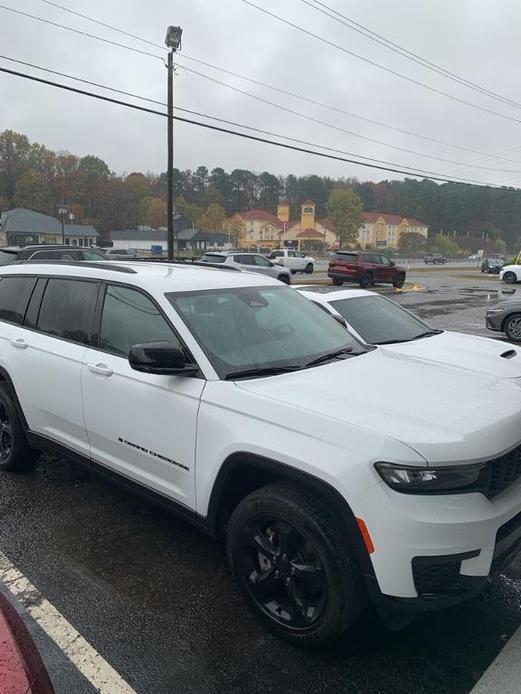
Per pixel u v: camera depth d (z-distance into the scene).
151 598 3.00
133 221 123.25
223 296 3.55
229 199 147.12
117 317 3.57
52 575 3.19
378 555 2.31
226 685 2.41
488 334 13.20
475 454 2.36
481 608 2.95
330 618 2.46
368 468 2.31
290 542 2.60
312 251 114.62
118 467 3.50
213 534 2.98
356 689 2.40
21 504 4.05
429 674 2.48
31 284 4.40
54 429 4.01
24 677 1.51
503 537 2.48
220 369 3.01
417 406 2.65
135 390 3.26
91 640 2.67
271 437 2.61
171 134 23.75
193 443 2.95
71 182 117.56
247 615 2.87
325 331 3.76
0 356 4.38
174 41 21.70
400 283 28.33
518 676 2.46
